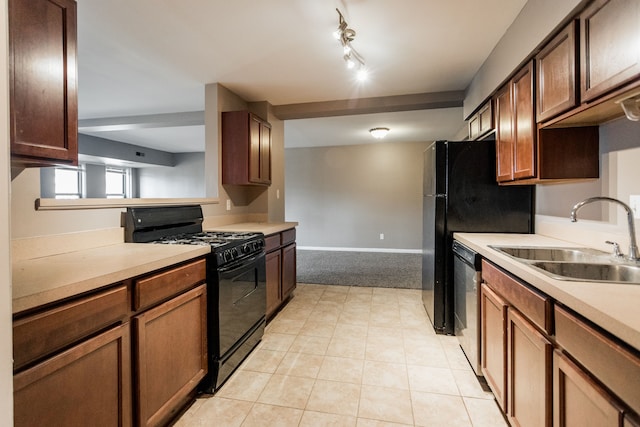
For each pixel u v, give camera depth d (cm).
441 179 261
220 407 173
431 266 278
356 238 699
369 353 233
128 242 196
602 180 168
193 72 289
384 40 231
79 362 108
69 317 104
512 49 206
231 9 193
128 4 187
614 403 79
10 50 107
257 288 244
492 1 185
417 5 189
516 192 250
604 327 82
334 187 705
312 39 230
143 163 721
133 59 262
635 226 146
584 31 136
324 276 464
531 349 125
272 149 379
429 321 292
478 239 218
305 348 241
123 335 126
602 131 169
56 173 644
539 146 179
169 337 152
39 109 116
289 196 728
